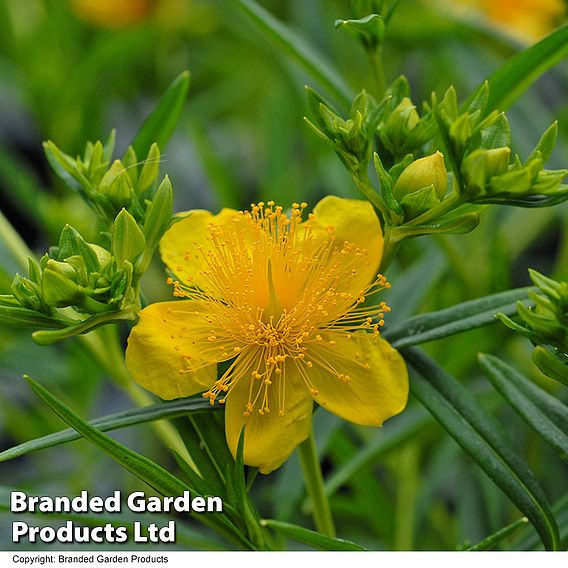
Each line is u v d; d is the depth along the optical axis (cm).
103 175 31
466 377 35
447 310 30
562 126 37
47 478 37
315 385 30
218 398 30
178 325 30
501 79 32
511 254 38
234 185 40
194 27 45
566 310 29
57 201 38
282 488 33
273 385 30
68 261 29
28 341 37
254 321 30
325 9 42
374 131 30
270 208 30
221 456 30
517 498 29
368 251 30
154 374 29
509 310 30
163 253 30
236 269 30
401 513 35
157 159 31
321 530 31
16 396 40
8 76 42
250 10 33
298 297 30
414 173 29
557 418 30
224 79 46
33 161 45
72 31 44
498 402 35
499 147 29
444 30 39
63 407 28
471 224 29
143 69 45
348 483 36
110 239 30
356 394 30
